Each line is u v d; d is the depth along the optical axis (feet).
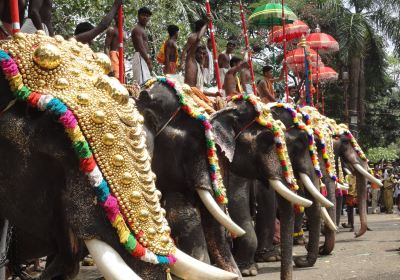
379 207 91.61
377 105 110.32
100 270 8.02
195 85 26.91
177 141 19.39
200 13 62.08
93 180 8.19
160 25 44.01
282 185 24.59
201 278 8.65
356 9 89.92
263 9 40.42
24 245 10.87
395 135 109.60
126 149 8.64
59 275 9.22
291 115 30.09
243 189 27.99
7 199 9.20
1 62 8.91
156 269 8.21
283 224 25.20
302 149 29.76
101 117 8.57
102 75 9.29
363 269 30.01
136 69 25.49
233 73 30.53
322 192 35.35
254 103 24.86
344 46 82.12
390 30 88.48
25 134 8.81
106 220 8.16
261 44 72.54
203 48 28.30
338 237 47.98
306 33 48.75
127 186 8.38
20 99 8.82
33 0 14.74
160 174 19.60
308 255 31.01
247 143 24.79
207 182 19.19
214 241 19.24
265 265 33.19
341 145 45.98
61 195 8.68
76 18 37.83
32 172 8.87
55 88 8.95
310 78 44.68
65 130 8.48
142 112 19.33
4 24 14.14
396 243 42.11
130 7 40.29
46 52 8.99
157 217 8.46
